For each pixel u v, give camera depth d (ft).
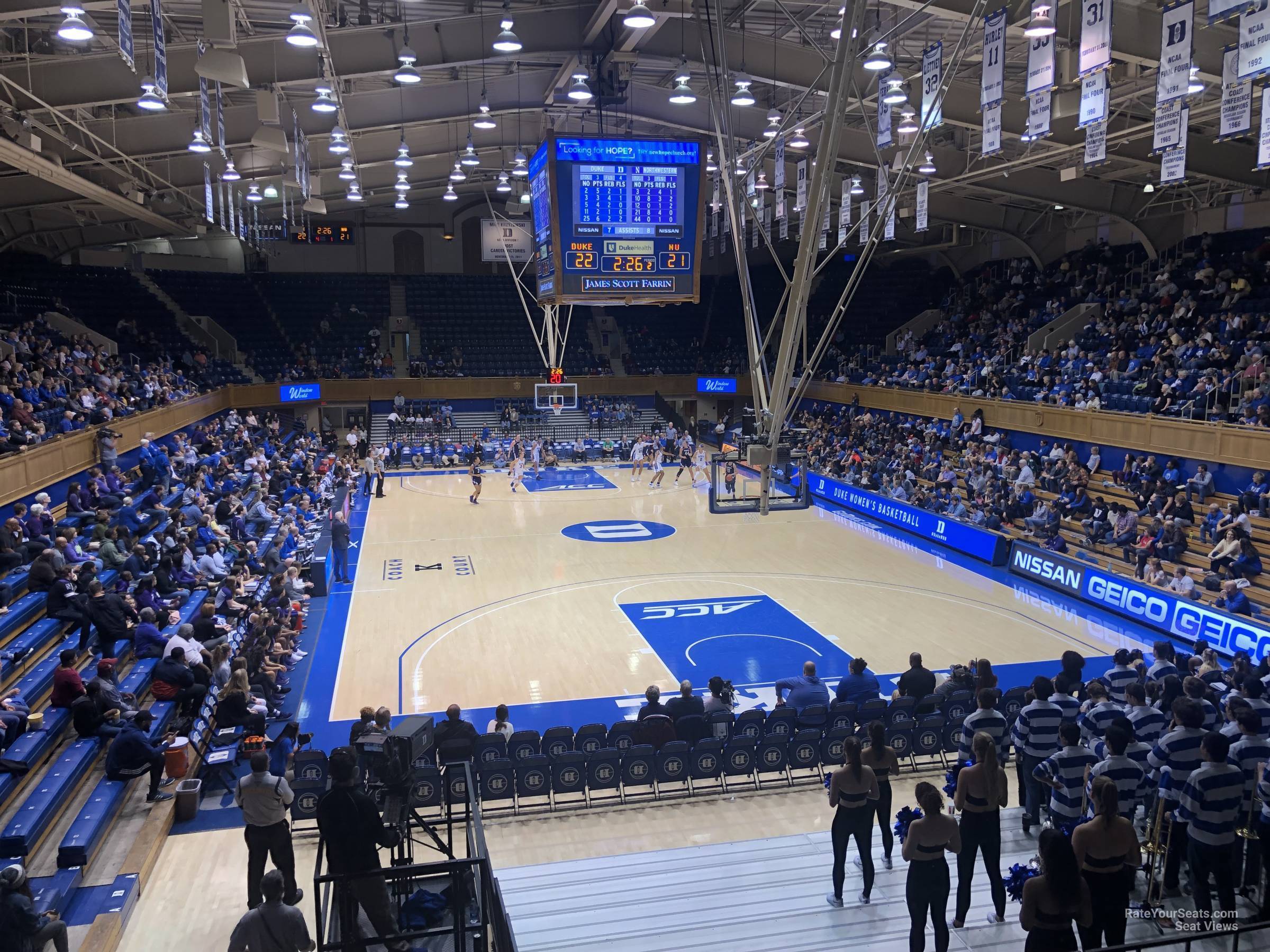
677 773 40.29
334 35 71.82
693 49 76.02
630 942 25.88
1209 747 22.93
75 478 69.67
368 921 23.75
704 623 66.90
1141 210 110.52
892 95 59.41
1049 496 89.51
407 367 159.22
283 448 121.39
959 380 116.16
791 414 41.83
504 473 135.64
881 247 158.81
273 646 55.36
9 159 72.64
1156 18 59.98
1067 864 19.03
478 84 92.12
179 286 148.66
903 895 28.04
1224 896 23.04
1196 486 77.51
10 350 81.51
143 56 70.54
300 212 143.23
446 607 71.36
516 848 36.60
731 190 39.68
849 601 72.08
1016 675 55.93
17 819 33.88
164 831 37.45
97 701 40.42
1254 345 83.10
